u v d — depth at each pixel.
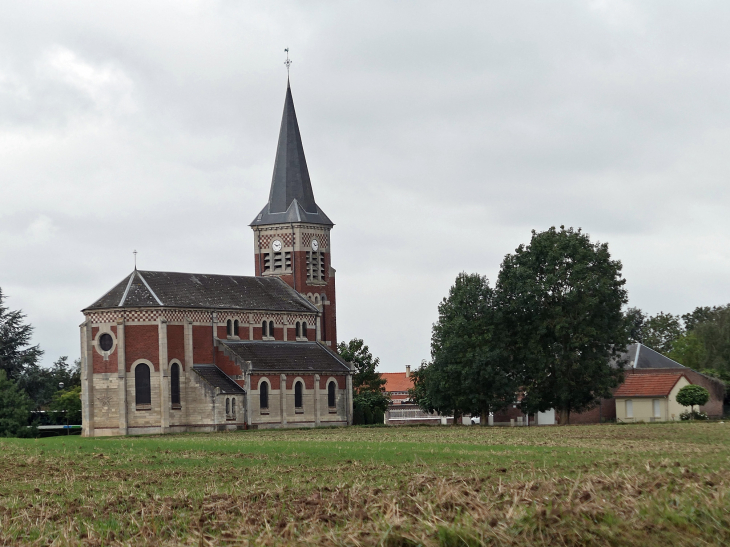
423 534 25.52
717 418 124.69
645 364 133.75
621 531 25.94
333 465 55.88
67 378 170.25
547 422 134.00
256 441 82.00
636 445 69.00
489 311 115.94
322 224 137.62
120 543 29.25
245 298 125.81
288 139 138.12
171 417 113.75
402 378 194.62
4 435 115.12
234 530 28.94
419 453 63.25
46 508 37.88
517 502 28.42
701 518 27.36
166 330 114.31
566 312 112.69
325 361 127.62
